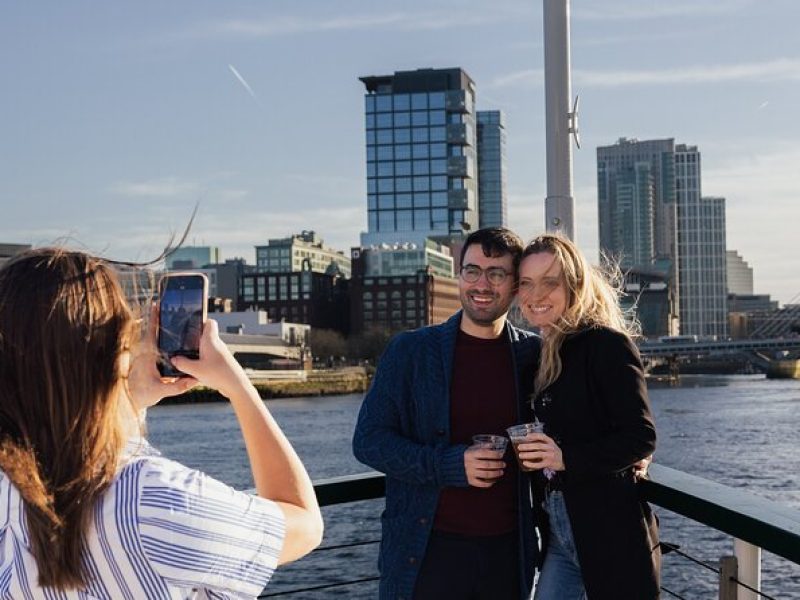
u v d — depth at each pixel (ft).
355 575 65.98
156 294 4.83
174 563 4.09
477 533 9.50
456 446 9.19
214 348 4.81
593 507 8.91
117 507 4.07
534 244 9.51
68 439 4.05
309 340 501.97
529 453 8.66
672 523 73.72
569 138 14.73
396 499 9.66
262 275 575.79
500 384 9.84
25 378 4.05
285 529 4.50
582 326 9.30
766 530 7.71
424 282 529.04
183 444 213.46
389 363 9.87
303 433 237.66
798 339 420.36
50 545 3.96
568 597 9.34
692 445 177.99
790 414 255.09
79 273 4.24
